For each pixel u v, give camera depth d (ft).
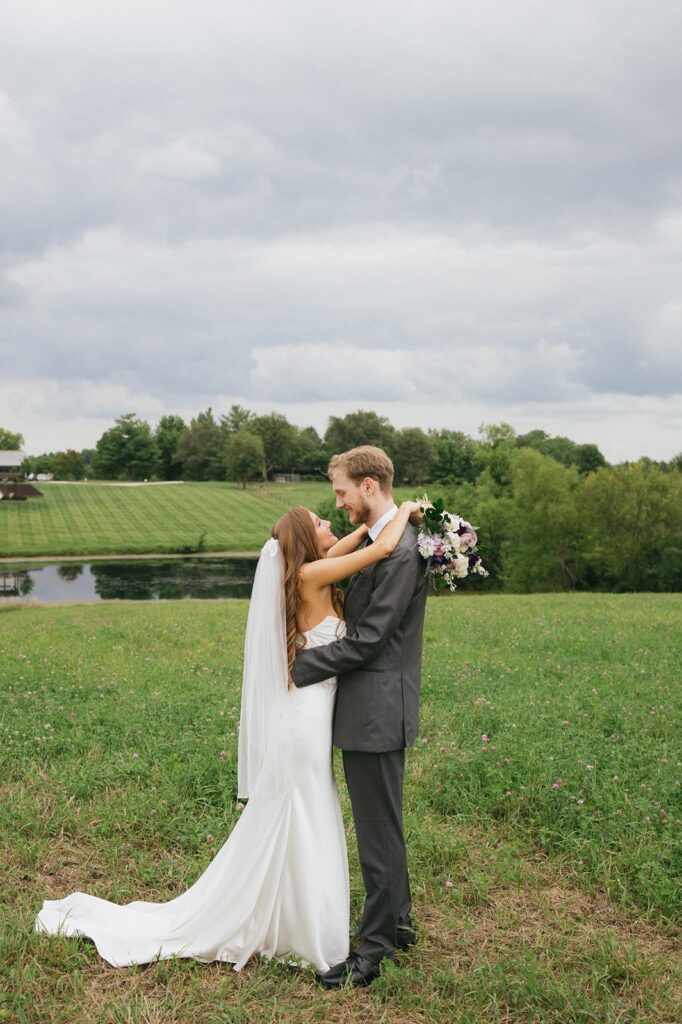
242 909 12.33
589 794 18.12
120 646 43.11
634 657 36.14
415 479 455.22
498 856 15.71
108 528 278.26
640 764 20.21
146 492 393.50
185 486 432.25
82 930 12.69
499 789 18.22
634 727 23.59
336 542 14.92
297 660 12.34
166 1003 11.07
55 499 355.97
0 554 226.17
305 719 12.37
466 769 19.86
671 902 13.66
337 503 13.05
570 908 14.02
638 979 11.68
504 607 61.82
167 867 15.21
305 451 515.09
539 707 26.00
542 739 22.26
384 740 12.00
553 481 189.47
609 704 26.25
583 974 11.77
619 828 16.22
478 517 198.08
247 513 323.78
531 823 17.12
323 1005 11.12
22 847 15.66
